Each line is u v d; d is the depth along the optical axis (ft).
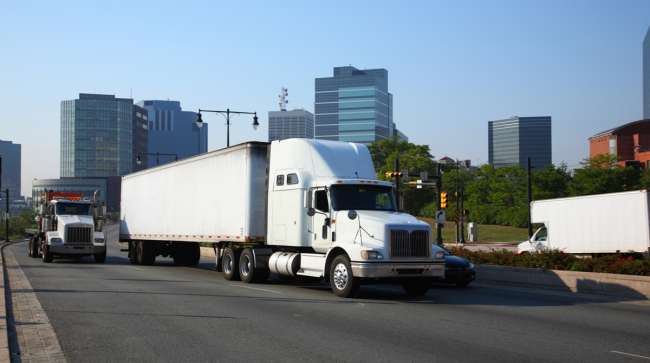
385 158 375.66
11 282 66.64
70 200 115.85
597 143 358.43
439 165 144.77
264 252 68.49
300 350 30.68
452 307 48.65
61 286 62.18
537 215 104.37
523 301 54.34
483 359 28.99
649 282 57.26
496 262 83.10
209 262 118.62
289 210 64.49
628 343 33.58
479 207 291.38
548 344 32.94
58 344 32.22
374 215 55.77
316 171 62.75
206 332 35.63
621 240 88.99
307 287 65.26
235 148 72.43
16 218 321.11
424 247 54.29
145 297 52.49
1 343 30.48
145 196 101.71
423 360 28.63
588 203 94.38
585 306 50.90
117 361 28.40
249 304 48.34
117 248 201.57
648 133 332.39
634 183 238.27
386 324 39.06
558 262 73.97
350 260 53.78
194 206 83.56
